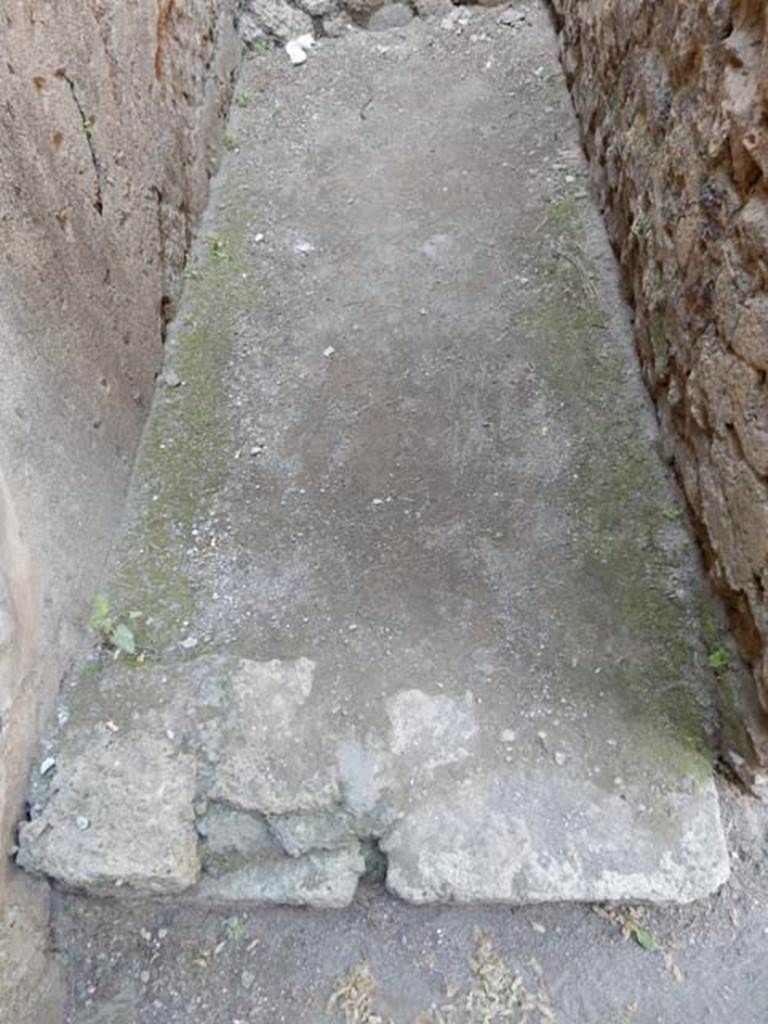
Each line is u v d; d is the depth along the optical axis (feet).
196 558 6.89
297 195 10.11
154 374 8.18
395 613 6.38
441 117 10.78
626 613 6.23
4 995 4.80
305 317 8.77
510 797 5.40
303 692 5.87
